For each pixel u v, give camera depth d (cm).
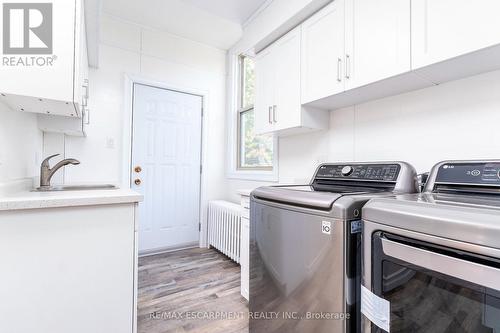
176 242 310
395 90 145
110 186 203
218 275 239
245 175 301
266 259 123
